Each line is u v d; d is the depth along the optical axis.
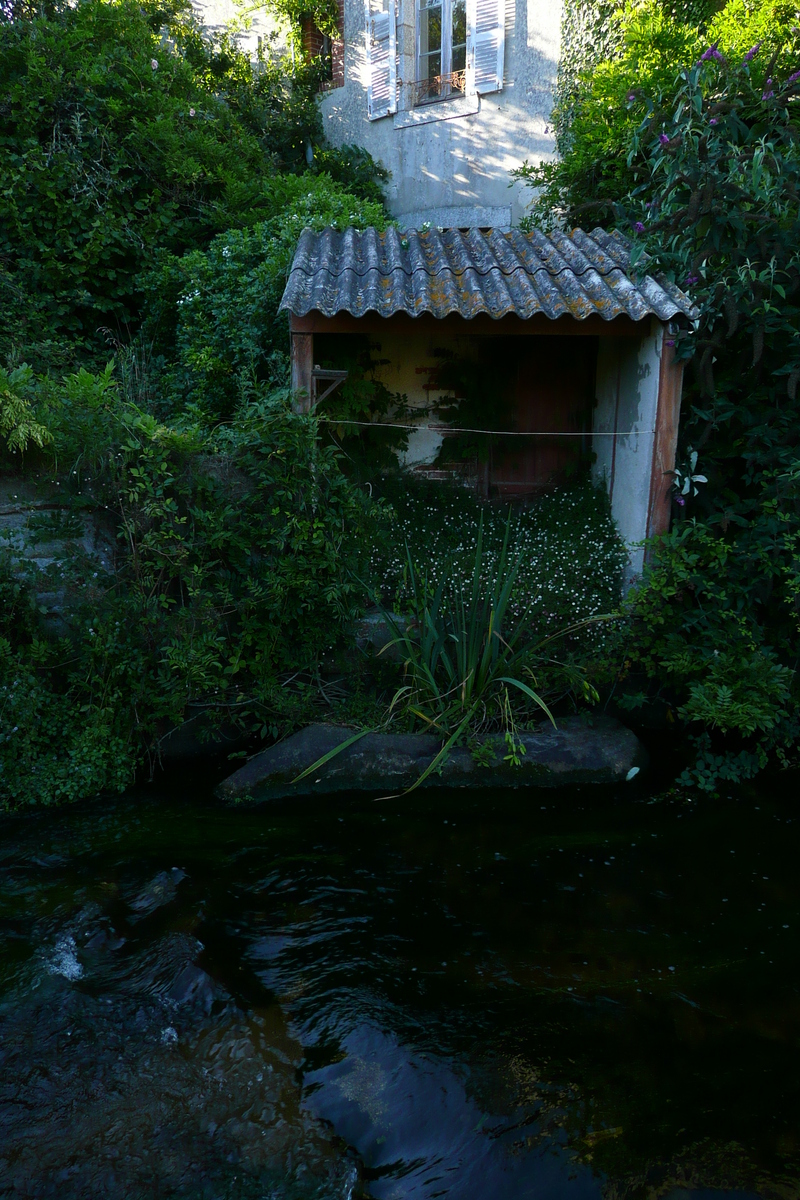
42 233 7.71
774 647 5.37
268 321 6.62
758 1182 2.39
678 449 5.56
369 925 3.55
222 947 3.34
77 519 4.74
